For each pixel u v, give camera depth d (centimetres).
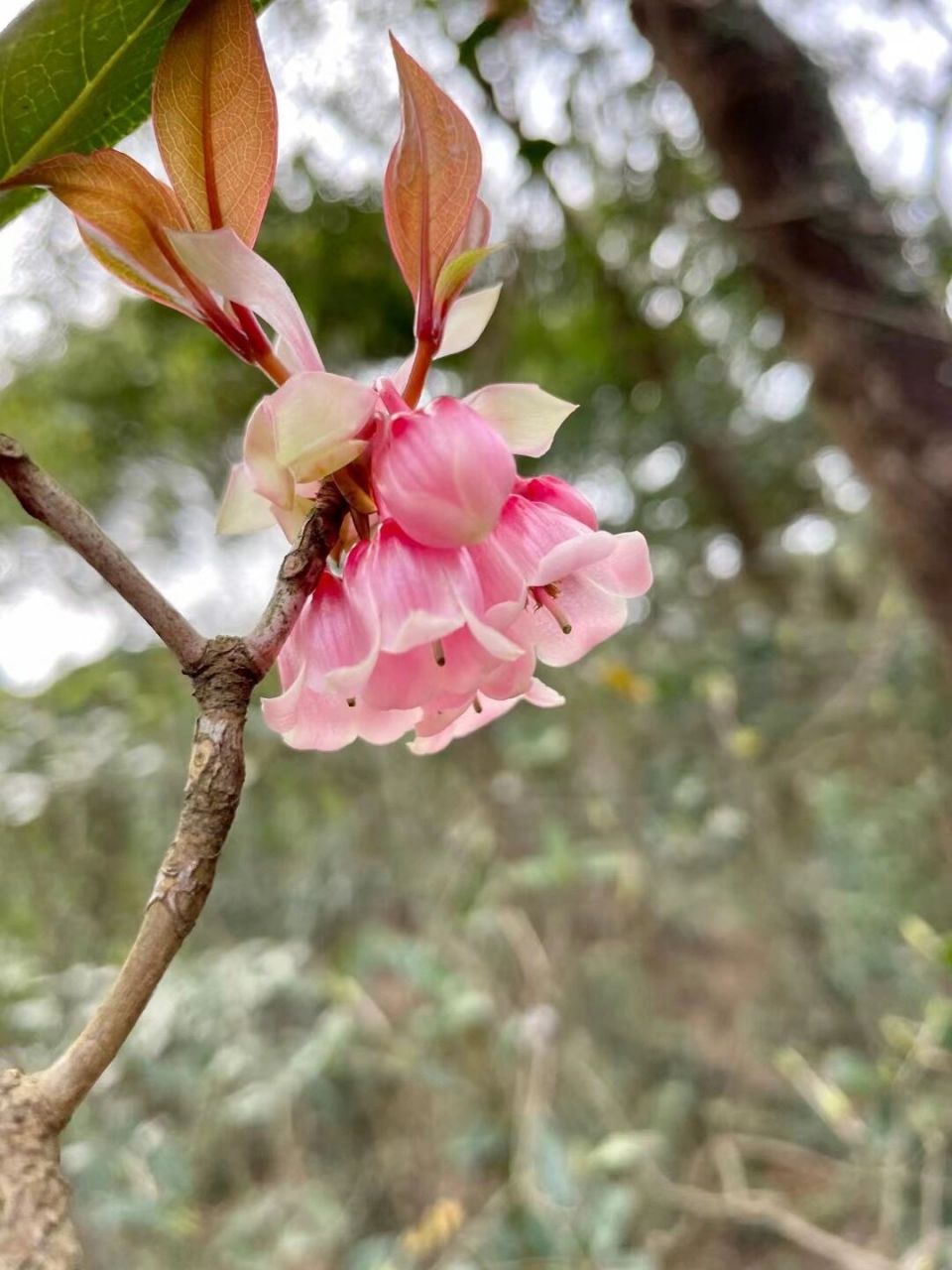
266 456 12
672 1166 41
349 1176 41
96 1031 9
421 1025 38
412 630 11
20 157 13
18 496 10
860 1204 38
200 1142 37
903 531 33
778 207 34
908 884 44
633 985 46
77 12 12
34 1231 8
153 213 13
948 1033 34
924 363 33
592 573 14
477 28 33
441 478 12
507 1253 31
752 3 34
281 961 40
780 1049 43
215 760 10
